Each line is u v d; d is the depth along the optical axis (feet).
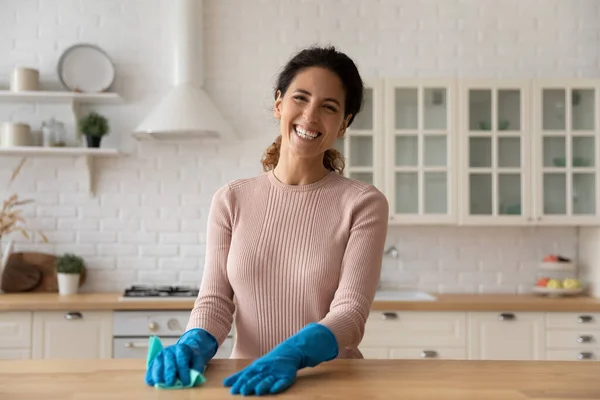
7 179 14.42
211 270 5.98
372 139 13.87
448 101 13.88
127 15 14.67
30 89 13.85
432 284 14.87
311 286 5.66
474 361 4.99
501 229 14.94
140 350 12.67
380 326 12.89
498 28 14.92
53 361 4.94
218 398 3.92
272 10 14.76
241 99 14.74
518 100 13.98
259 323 5.78
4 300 12.85
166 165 14.66
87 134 13.88
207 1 14.70
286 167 6.05
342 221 5.83
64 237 14.52
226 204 6.09
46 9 14.57
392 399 3.87
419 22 14.87
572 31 14.97
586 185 14.08
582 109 14.07
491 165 13.92
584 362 4.95
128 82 14.64
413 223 13.82
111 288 14.56
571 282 14.08
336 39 14.83
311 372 4.59
